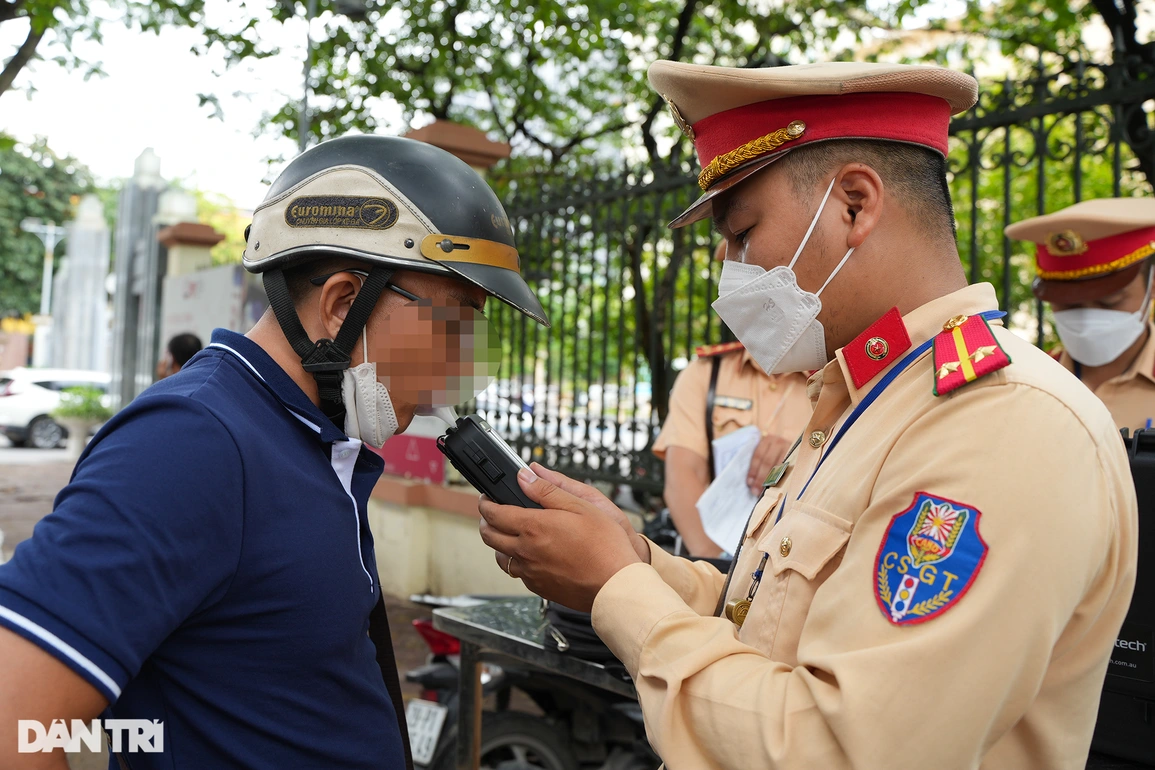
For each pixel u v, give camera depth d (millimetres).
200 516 946
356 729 1122
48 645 841
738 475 2291
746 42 6992
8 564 896
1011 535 809
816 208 1080
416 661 4285
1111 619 939
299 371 1176
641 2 6723
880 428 1000
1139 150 2654
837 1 6430
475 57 6945
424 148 1204
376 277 1120
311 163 1159
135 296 12672
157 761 1019
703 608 1392
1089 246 2248
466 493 5098
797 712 855
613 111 7711
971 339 937
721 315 1239
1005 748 936
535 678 2529
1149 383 2307
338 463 1165
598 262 4926
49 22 4328
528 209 4844
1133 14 4039
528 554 1125
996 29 6043
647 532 3174
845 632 872
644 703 966
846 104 1057
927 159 1076
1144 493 1243
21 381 14961
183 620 958
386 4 6676
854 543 922
